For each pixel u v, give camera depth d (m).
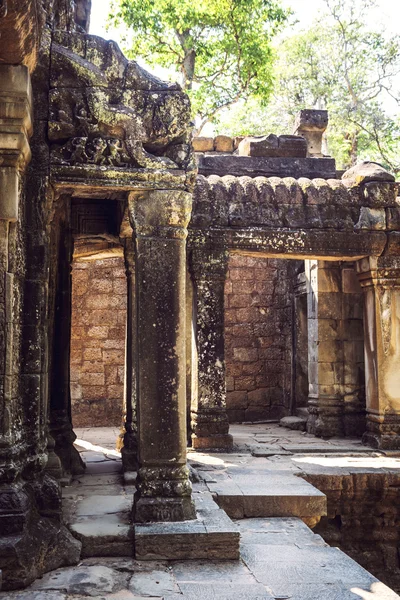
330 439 10.80
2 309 4.57
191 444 9.77
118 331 13.13
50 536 4.54
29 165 5.09
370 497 8.07
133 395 7.73
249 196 9.85
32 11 4.04
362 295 11.38
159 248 5.27
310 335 11.63
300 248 9.81
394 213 10.02
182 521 4.99
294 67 25.55
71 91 5.19
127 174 5.22
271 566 4.66
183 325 5.26
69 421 7.71
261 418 13.62
